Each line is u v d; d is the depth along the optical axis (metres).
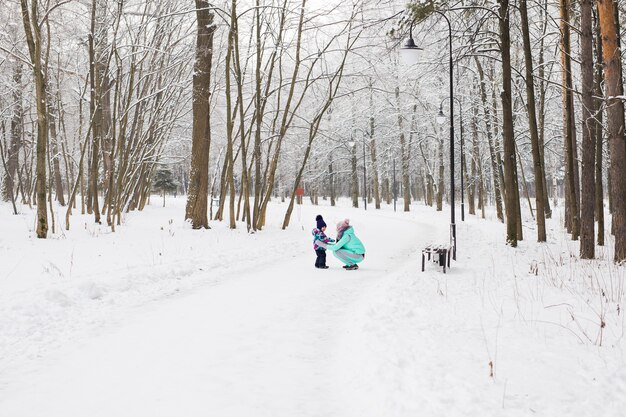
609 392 4.29
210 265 12.25
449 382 4.55
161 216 26.42
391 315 7.11
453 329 6.36
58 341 6.32
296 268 12.53
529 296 8.22
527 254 14.24
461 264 12.40
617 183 11.59
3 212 23.69
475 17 16.83
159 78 23.52
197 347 6.05
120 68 18.50
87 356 5.73
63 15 20.34
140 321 7.29
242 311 7.87
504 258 13.43
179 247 15.02
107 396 4.60
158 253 13.66
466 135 34.31
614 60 11.61
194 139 19.81
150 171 31.38
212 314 7.69
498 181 31.52
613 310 7.07
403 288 8.92
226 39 25.69
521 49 23.16
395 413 4.01
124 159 21.89
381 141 47.19
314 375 5.15
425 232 23.12
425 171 48.31
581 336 5.92
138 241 15.80
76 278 9.73
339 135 46.53
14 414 4.23
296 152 50.50
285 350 5.94
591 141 12.55
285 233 20.97
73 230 17.83
